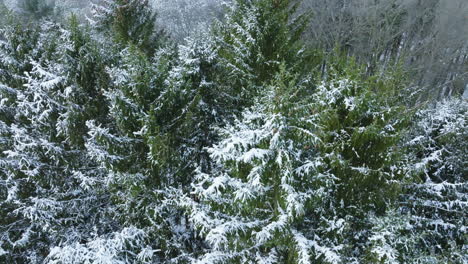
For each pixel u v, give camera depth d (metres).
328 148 7.05
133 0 12.73
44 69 9.75
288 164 6.07
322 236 7.08
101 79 9.30
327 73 8.71
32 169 9.73
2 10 11.15
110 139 7.85
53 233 9.47
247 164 6.64
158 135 7.66
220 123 9.40
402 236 6.60
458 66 23.06
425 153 10.15
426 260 6.53
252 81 9.40
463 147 9.47
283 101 6.05
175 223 9.59
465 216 8.56
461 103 10.59
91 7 13.06
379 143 6.88
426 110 10.34
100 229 9.91
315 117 6.43
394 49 24.30
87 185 8.26
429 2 22.95
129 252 7.68
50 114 9.30
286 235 6.55
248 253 7.17
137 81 7.89
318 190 6.54
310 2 24.56
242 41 9.66
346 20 24.89
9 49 10.58
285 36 9.54
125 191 8.20
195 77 9.39
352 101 6.99
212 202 6.74
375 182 7.15
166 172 8.62
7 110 10.45
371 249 6.48
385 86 8.01
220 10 29.69
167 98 8.15
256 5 9.77
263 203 7.06
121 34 12.64
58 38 10.67
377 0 23.78
